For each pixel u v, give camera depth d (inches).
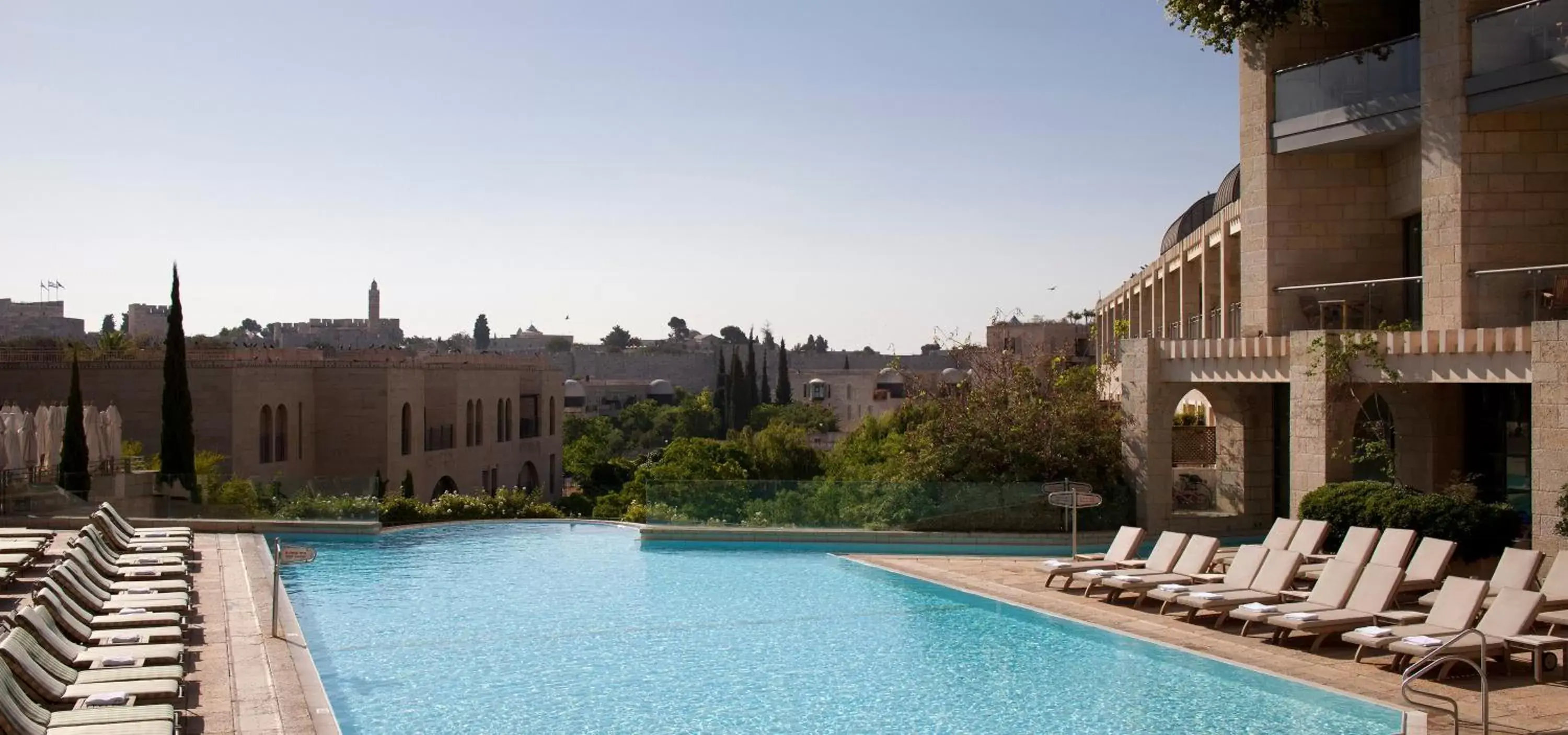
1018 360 1267.2
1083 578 772.0
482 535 1170.6
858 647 668.7
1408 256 1015.6
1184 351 1015.6
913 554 1032.8
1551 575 590.9
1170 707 534.6
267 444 2101.4
